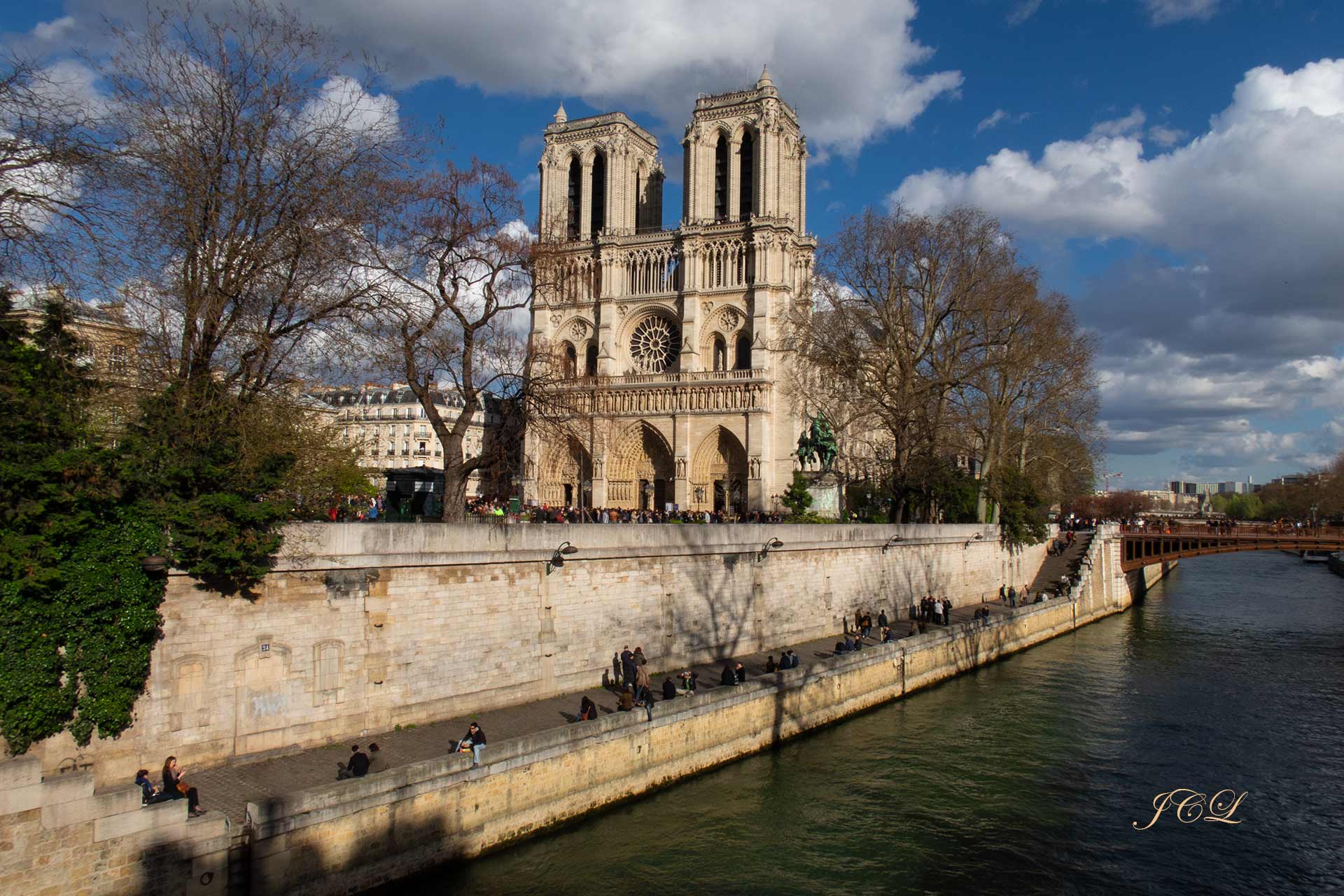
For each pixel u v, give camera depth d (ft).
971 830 107.24
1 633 73.41
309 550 96.63
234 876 73.26
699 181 356.38
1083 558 280.31
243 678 91.91
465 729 105.60
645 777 108.06
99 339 100.73
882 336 232.53
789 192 357.82
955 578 237.66
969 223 224.12
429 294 132.16
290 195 107.34
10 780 63.31
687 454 336.08
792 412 309.63
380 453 449.48
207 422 93.45
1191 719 155.43
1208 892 94.38
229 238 102.17
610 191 369.71
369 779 80.94
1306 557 569.64
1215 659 208.33
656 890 88.89
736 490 334.44
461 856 87.92
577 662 126.82
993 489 260.21
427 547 107.34
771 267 335.06
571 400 160.56
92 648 79.10
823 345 229.86
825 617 182.91
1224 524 345.92
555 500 359.66
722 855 96.89
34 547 75.56
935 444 232.12
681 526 146.72
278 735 94.22
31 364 85.30
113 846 67.51
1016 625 214.28
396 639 104.73
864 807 112.16
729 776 118.73
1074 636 241.35
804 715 136.36
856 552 194.18
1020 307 234.79
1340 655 213.66
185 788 79.20
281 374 114.01
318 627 97.86
